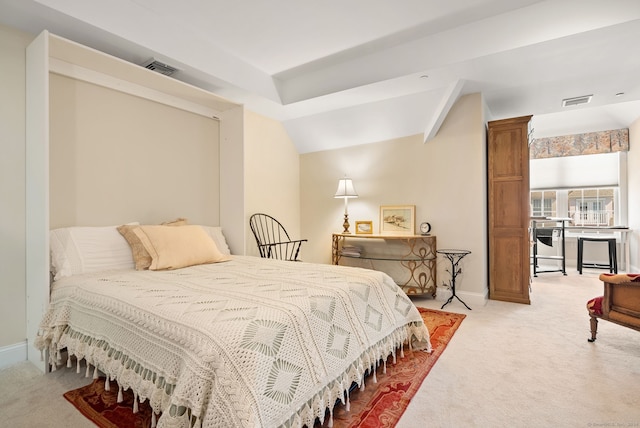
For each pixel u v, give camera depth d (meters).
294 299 1.45
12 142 1.97
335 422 1.40
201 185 3.16
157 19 2.31
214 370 1.04
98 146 2.39
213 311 1.28
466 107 3.39
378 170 3.99
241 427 0.96
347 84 3.03
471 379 1.78
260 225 3.88
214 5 2.19
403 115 3.53
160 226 2.42
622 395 1.61
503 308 3.16
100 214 2.40
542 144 5.69
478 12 2.30
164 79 2.50
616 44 2.25
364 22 2.40
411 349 2.18
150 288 1.63
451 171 3.50
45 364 1.81
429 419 1.43
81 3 1.94
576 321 2.77
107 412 1.45
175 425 1.02
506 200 3.38
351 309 1.63
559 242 5.59
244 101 3.34
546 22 2.19
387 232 3.88
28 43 2.05
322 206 4.41
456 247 3.46
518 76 2.81
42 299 1.85
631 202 4.97
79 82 2.29
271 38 2.62
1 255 1.92
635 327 2.00
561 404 1.54
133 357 1.32
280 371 1.15
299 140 4.38
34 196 1.92
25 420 1.40
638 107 4.41
